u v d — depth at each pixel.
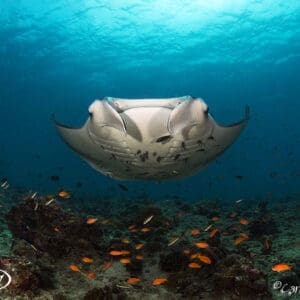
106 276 5.45
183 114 3.81
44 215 6.61
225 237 8.60
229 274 4.67
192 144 4.51
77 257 5.89
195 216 11.71
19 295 4.32
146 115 4.05
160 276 5.54
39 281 4.68
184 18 26.67
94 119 4.09
